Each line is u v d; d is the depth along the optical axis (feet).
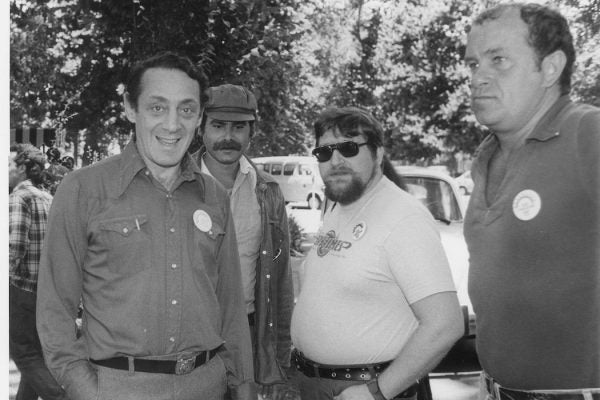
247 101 11.94
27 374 12.50
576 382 5.96
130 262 7.15
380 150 8.34
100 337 7.13
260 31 24.26
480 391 7.19
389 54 52.21
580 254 5.86
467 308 16.55
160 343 7.14
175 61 7.48
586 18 11.09
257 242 11.97
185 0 22.85
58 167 22.68
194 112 7.58
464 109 51.26
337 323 7.93
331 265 8.15
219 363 7.84
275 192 12.28
